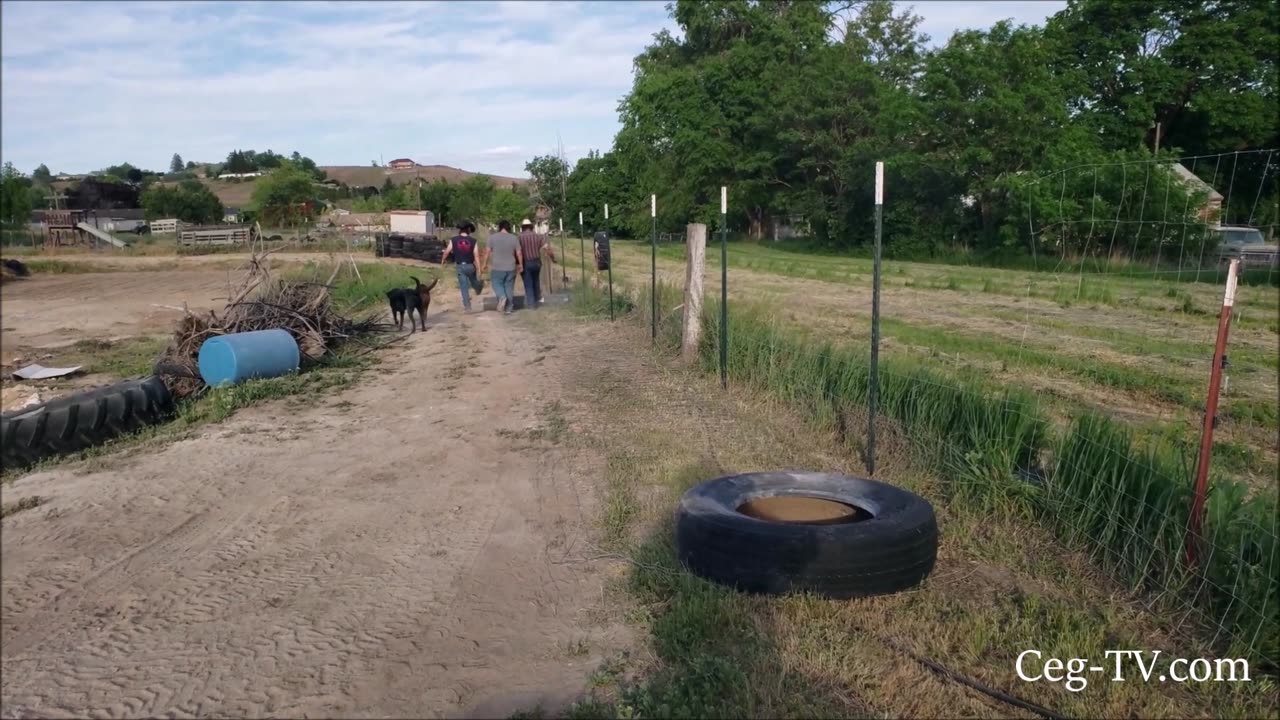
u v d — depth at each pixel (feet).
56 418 28.63
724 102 166.81
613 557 18.89
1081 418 20.44
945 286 77.05
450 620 16.37
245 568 19.03
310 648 15.42
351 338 49.47
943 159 121.08
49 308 82.12
